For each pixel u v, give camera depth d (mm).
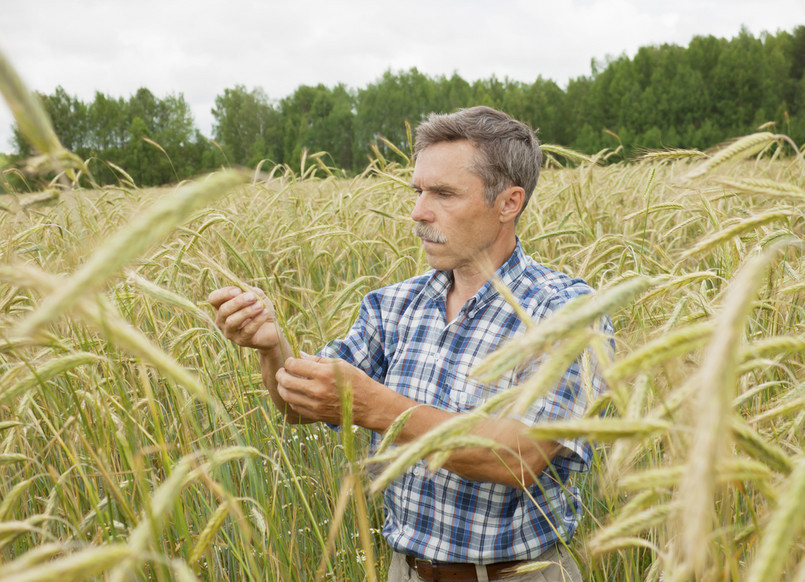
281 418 3074
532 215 5199
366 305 2625
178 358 2488
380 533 2729
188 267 3588
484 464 1855
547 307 2227
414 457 1187
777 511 721
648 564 2205
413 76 89438
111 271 627
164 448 1532
